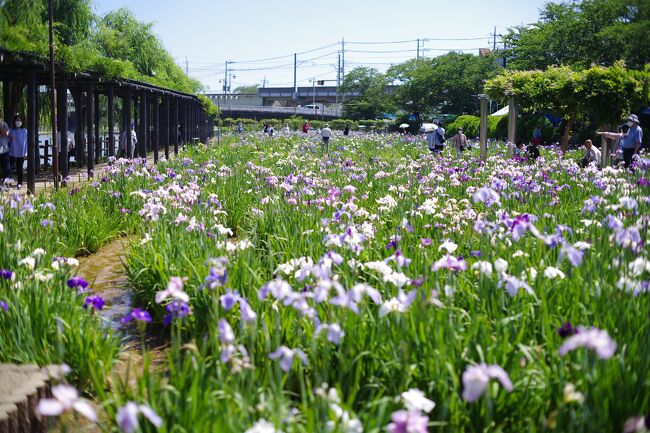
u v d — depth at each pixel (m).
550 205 9.01
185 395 3.32
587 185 11.59
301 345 4.38
